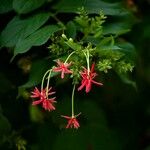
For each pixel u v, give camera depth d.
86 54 0.83
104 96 1.27
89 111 1.16
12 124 1.07
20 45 0.85
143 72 1.35
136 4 1.24
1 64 1.03
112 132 1.30
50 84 0.92
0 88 1.04
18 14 0.91
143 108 1.40
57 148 1.12
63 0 0.94
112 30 0.93
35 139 1.11
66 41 0.85
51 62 0.89
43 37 0.85
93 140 1.17
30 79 0.90
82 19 0.89
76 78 0.84
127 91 1.32
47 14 0.91
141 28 1.25
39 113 1.08
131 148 1.41
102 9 0.93
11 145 1.04
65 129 1.13
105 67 0.84
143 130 1.42
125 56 0.90
